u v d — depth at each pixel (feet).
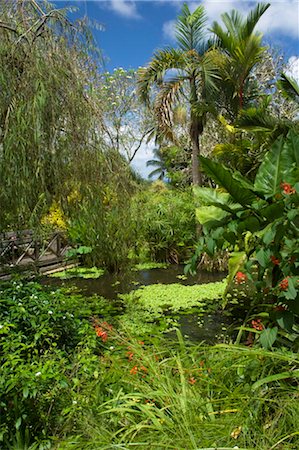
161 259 26.40
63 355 7.32
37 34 9.46
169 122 24.08
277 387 5.51
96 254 19.02
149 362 6.48
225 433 4.70
